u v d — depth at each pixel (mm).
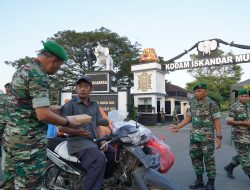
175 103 35938
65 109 4371
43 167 3385
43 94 3139
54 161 4320
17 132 3193
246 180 6523
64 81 37375
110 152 4316
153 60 25000
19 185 3227
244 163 6125
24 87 3150
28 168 3246
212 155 5684
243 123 6004
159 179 3711
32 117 3252
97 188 3875
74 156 4117
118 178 4137
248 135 6059
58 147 4348
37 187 3352
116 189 4148
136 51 41844
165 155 4996
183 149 10789
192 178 6684
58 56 3248
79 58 40344
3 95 5207
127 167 3979
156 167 4258
